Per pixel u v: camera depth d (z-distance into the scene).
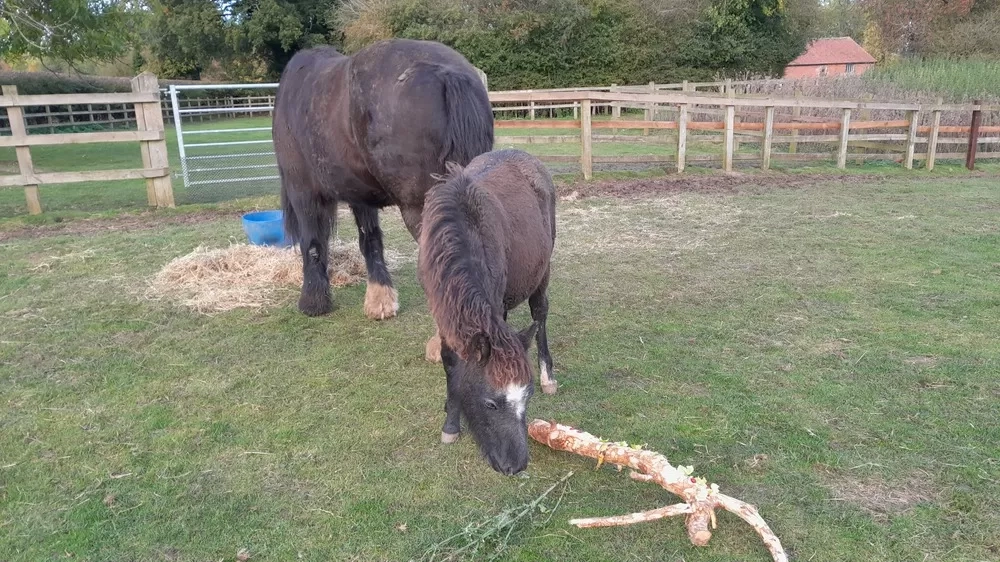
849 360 4.17
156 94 8.60
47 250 6.82
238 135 19.59
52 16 13.02
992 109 13.03
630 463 2.85
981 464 3.04
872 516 2.71
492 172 3.38
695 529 2.48
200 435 3.36
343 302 5.39
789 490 2.88
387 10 26.73
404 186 3.96
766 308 5.10
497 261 2.83
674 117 18.47
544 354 3.74
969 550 2.51
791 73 41.22
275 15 32.06
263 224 6.56
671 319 4.91
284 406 3.66
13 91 7.87
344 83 4.11
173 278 5.76
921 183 10.93
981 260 6.28
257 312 5.13
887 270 6.02
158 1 16.25
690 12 27.36
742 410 3.56
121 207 9.09
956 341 4.43
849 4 41.28
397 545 2.56
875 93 16.02
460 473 3.03
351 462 3.12
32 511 2.78
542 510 2.75
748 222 7.98
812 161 13.02
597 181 10.81
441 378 3.99
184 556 2.52
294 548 2.56
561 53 26.94
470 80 3.85
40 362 4.21
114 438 3.34
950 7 27.77
